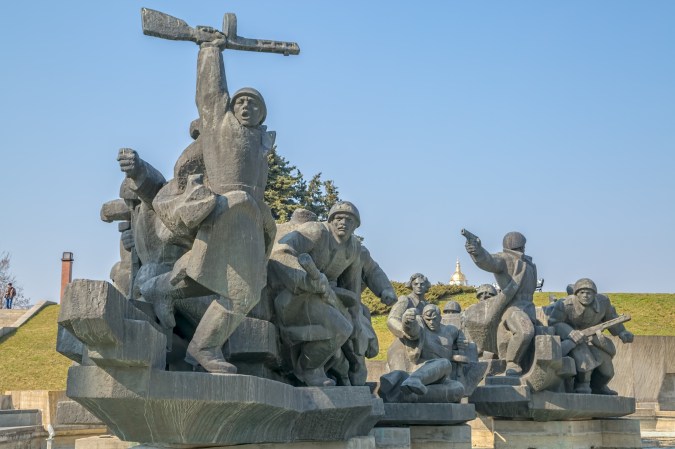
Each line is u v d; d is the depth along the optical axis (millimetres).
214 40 8570
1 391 27594
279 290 9797
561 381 16828
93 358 6809
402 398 13648
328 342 9859
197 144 8695
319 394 9453
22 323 36000
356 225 10930
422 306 15602
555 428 16609
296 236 10250
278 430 8836
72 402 9250
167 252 9336
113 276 12070
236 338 9008
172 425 7516
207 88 8414
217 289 7988
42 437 18125
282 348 9938
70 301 6441
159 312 8562
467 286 38594
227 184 8281
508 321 17000
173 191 8617
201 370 7996
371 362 22031
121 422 7473
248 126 8398
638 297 36156
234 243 8023
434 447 13875
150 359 6980
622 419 17922
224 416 7750
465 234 17141
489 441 17125
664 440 21875
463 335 15219
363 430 11039
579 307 17672
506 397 16281
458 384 14078
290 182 37281
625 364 26703
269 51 8734
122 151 9156
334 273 10969
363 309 12719
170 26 8453
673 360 26953
